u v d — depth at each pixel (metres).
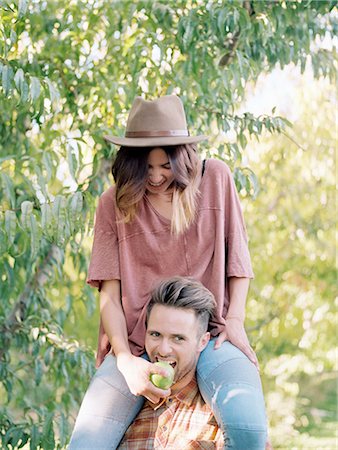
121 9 3.32
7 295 3.32
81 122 3.37
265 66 3.53
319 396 6.77
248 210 4.87
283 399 5.72
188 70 3.19
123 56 3.34
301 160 4.91
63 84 3.37
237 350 2.17
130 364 2.12
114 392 2.18
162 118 2.25
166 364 2.06
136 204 2.27
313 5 3.26
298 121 4.86
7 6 2.84
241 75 3.03
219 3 3.14
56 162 3.19
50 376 3.56
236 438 2.03
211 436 2.18
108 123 3.33
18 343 3.36
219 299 2.25
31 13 3.19
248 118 3.16
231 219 2.32
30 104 2.78
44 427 3.09
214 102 3.20
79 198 2.73
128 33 3.47
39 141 3.66
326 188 5.04
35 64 3.22
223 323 2.23
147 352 2.16
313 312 5.54
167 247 2.28
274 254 5.27
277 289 5.39
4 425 3.24
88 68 3.39
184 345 2.11
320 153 4.89
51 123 3.32
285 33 3.32
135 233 2.29
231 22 3.03
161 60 3.14
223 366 2.12
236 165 3.42
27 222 2.66
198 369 2.15
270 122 3.16
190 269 2.28
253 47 3.28
